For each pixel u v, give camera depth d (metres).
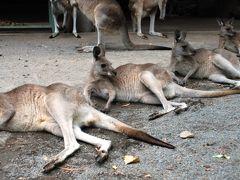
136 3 7.79
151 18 8.09
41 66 5.66
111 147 3.26
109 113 4.01
